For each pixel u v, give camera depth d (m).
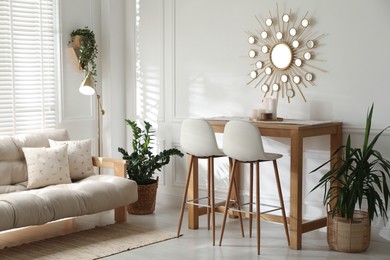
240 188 7.39
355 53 6.51
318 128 6.36
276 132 6.34
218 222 7.19
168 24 7.87
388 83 6.34
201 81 7.63
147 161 7.55
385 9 6.32
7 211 5.89
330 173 6.12
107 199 6.63
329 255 6.07
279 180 6.51
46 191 6.33
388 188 6.44
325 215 6.80
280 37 6.95
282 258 5.99
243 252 6.16
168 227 7.00
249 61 7.23
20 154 6.98
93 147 8.25
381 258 5.98
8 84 7.37
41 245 6.34
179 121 7.84
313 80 6.79
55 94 7.80
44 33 7.65
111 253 6.09
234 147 6.24
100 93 8.25
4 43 7.31
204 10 7.54
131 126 7.66
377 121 6.43
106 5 8.12
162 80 7.97
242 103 7.32
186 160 7.87
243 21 7.24
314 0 6.71
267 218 6.64
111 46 8.14
